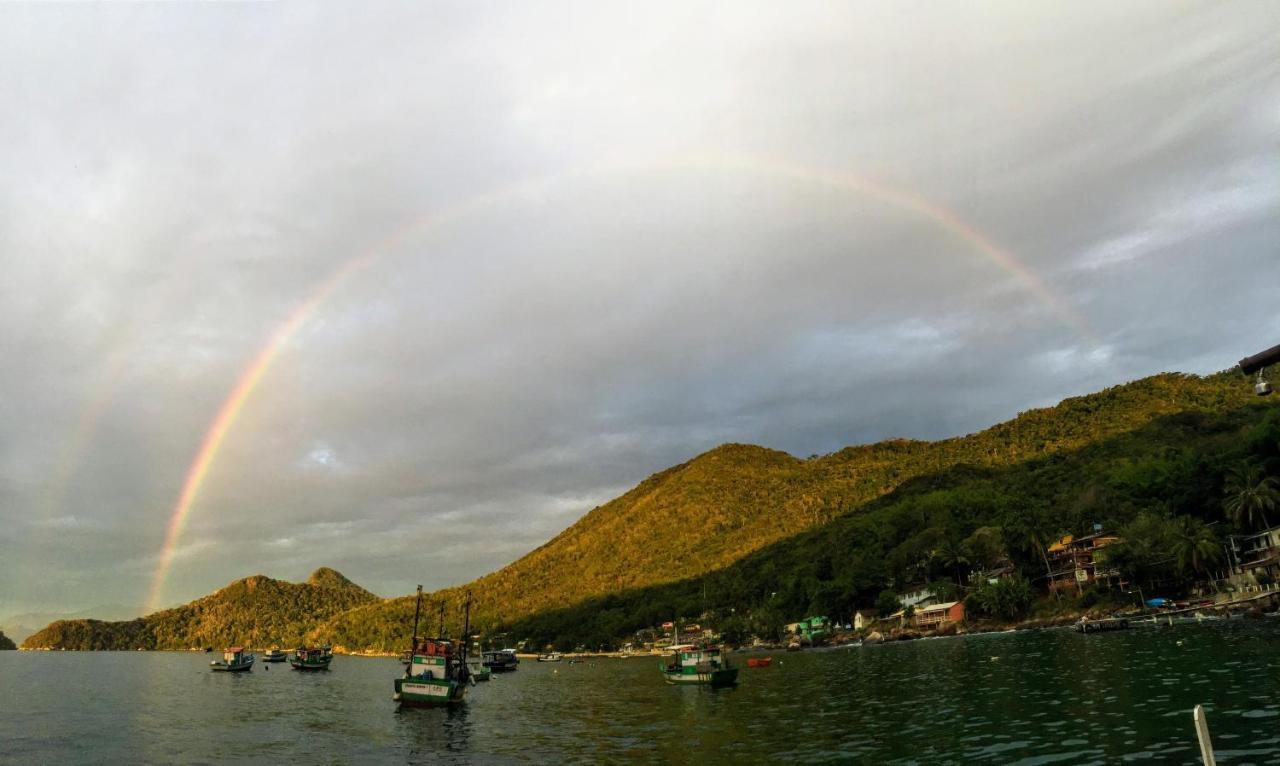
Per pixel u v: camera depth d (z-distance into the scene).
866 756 38.31
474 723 67.62
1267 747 32.34
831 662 115.31
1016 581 157.88
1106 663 69.50
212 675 176.00
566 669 177.38
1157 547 136.88
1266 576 121.62
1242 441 150.25
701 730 53.81
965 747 38.09
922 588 182.00
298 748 54.38
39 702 98.81
